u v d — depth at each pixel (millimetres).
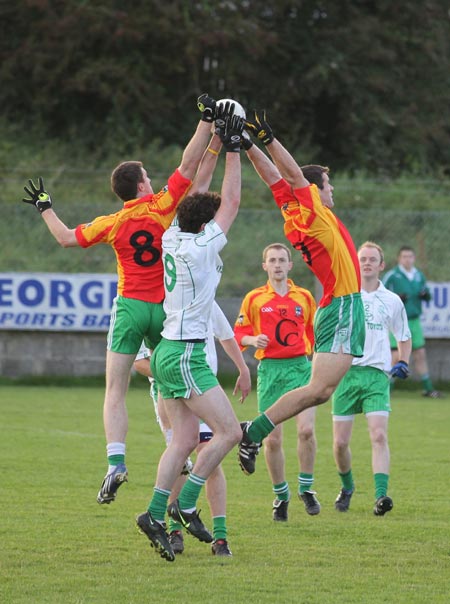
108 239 18703
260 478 26344
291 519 21422
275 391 22734
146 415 37688
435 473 26828
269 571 16891
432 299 48812
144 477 25688
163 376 17078
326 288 19562
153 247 18578
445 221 51750
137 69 72562
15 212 50594
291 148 77500
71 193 57625
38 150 68812
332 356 19438
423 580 16391
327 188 20062
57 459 27938
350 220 51875
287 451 30562
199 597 15211
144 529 16875
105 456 28531
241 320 23031
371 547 18734
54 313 47688
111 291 47938
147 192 18984
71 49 70875
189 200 17078
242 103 78500
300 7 78812
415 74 81688
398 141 80000
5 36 73812
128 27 70500
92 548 18328
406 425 36156
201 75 76625
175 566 17203
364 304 22672
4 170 59812
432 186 61438
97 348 48406
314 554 18156
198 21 73062
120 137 71750
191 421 17375
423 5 81312
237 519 21281
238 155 17984
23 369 48219
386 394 22469
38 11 72188
